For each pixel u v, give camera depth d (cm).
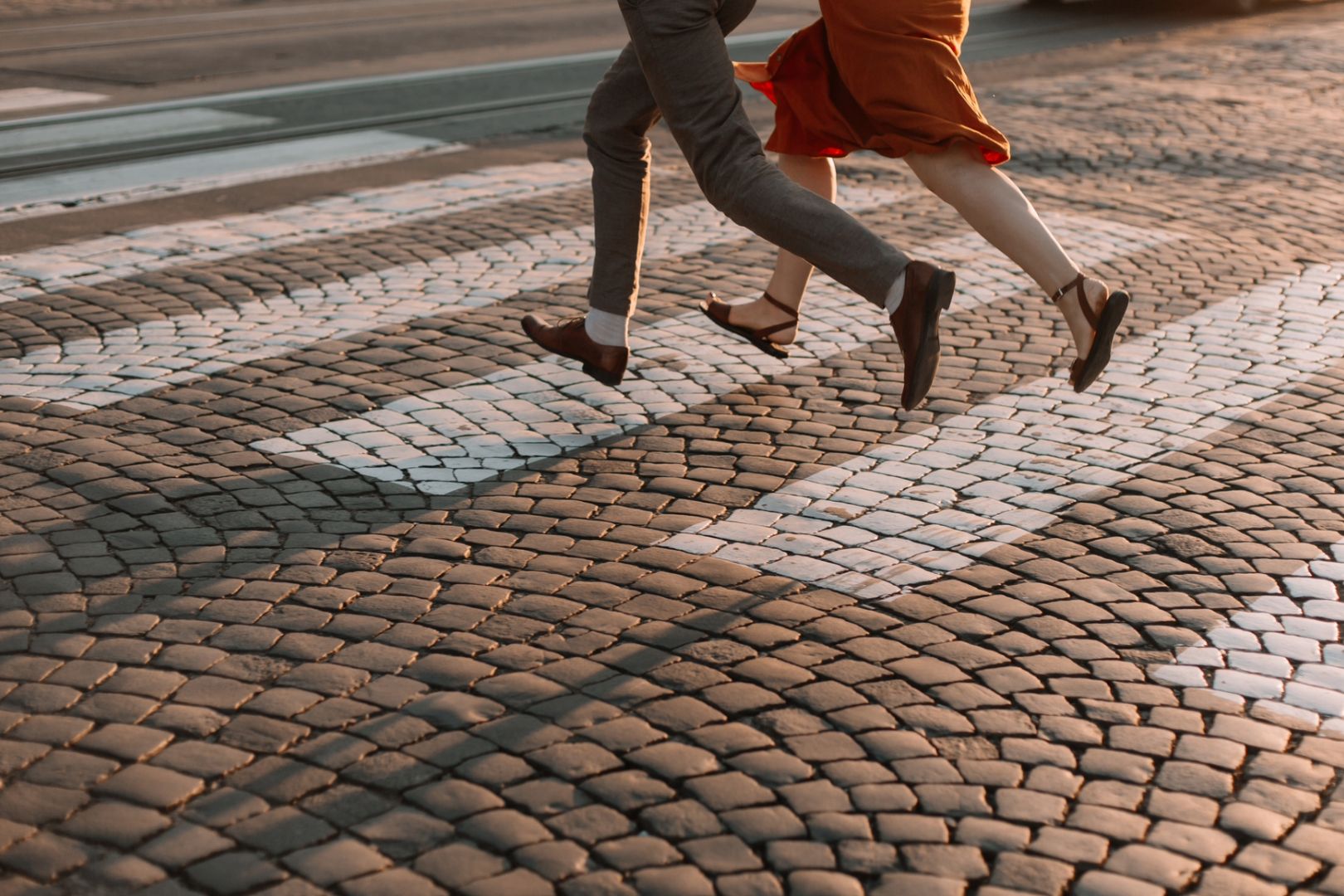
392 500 454
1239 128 1090
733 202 405
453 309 657
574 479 475
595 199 463
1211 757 325
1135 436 522
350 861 280
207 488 458
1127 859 288
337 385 558
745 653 362
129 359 582
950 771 315
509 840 287
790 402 552
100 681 343
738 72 467
